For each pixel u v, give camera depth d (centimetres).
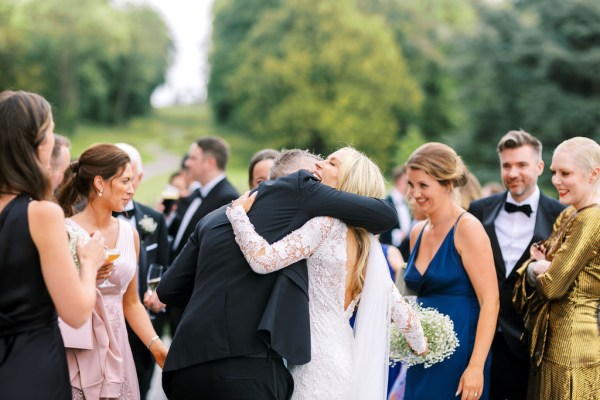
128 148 438
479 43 3731
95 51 6125
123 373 329
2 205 245
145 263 430
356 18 5191
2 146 245
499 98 3725
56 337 253
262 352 273
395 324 316
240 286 277
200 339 272
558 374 344
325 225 287
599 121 3378
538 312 358
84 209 345
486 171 3700
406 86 5141
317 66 5069
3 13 4312
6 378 239
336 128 4969
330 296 291
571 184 345
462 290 358
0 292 241
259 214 287
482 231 352
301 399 284
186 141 6219
